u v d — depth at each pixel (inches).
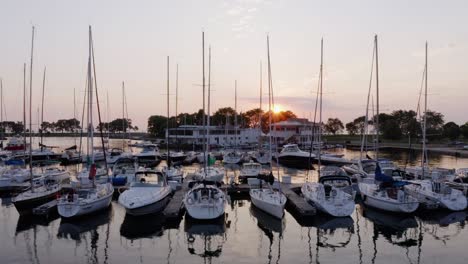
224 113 4749.0
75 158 2228.1
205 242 770.2
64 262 661.3
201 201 884.0
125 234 820.6
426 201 979.9
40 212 916.6
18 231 839.7
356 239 786.8
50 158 2246.6
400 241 772.0
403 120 4790.8
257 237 801.6
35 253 706.2
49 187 1054.4
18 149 2586.1
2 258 679.7
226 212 1015.0
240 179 1533.0
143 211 914.1
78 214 891.4
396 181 979.9
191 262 660.7
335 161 2142.0
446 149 3225.9
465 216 949.8
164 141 4158.5
